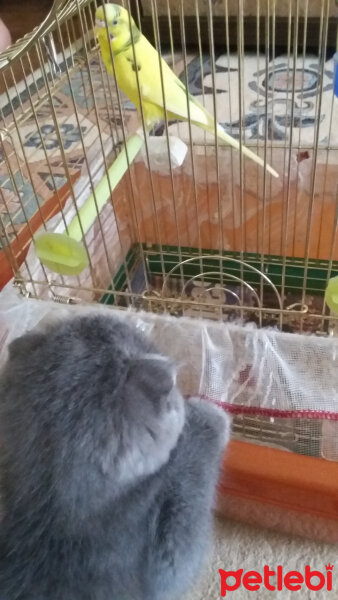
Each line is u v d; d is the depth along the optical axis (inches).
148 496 24.3
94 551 22.8
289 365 29.7
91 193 36.6
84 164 44.1
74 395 22.3
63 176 50.9
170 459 26.7
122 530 23.3
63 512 22.3
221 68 71.7
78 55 44.3
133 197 46.1
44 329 26.8
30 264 35.9
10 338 33.6
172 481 26.4
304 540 32.7
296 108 60.4
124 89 34.9
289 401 30.4
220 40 74.9
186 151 44.8
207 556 29.0
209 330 30.4
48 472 22.0
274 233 48.3
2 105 57.1
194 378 32.0
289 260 44.5
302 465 30.5
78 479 21.5
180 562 25.5
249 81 68.1
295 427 31.2
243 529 33.5
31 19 88.3
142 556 24.4
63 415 22.0
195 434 28.3
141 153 44.3
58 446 21.7
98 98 59.3
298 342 29.0
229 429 30.5
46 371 23.2
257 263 44.8
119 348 24.0
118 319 27.0
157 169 45.7
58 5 27.9
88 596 22.9
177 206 49.3
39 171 52.4
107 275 45.0
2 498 23.9
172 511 25.6
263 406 31.1
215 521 34.0
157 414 22.6
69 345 24.0
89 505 22.0
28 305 34.1
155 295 39.9
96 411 21.8
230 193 48.3
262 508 31.7
